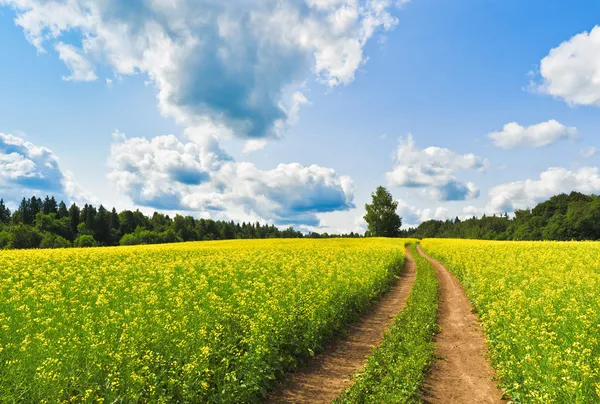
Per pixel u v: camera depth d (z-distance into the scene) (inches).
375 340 516.7
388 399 303.4
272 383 365.1
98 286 609.0
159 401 255.1
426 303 671.1
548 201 4153.5
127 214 5492.1
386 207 4552.2
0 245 3476.9
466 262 1029.8
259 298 499.8
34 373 250.8
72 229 4690.0
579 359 285.6
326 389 364.2
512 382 333.4
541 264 875.4
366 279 768.9
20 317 385.4
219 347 346.3
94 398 247.1
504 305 504.4
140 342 316.5
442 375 393.1
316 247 1685.5
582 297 487.2
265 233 7691.9
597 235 3176.7
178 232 5132.9
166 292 543.2
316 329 459.5
